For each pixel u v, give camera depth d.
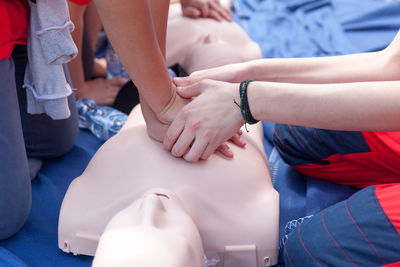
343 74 1.11
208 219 0.99
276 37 2.01
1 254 1.01
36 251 1.05
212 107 0.98
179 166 1.02
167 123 1.04
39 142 1.27
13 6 0.90
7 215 1.02
